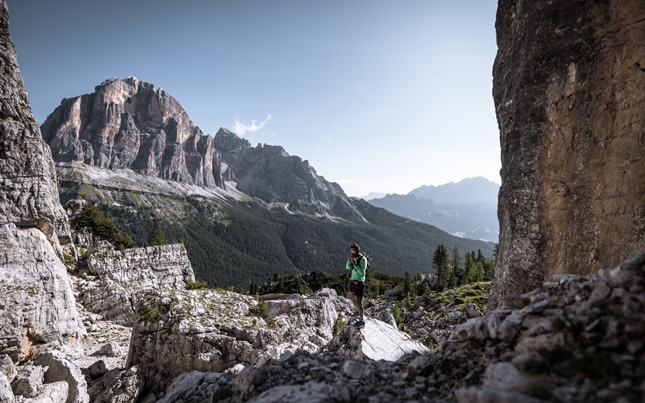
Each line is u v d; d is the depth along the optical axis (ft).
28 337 78.69
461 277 322.96
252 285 402.11
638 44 26.63
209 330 74.79
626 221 26.71
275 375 27.58
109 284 131.13
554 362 17.53
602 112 28.84
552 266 31.71
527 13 34.50
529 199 34.12
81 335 99.40
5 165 91.56
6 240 86.48
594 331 17.49
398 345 38.27
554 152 31.94
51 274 89.76
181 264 161.27
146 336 75.46
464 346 25.09
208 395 32.83
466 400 15.66
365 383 24.23
